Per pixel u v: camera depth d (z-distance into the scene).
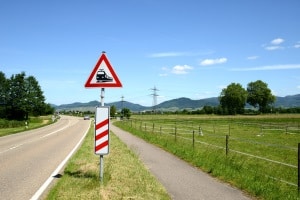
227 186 10.01
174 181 10.60
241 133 44.97
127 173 10.98
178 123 71.62
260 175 11.76
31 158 16.19
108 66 9.41
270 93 189.12
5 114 111.00
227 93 187.38
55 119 101.50
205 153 16.77
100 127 9.39
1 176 11.48
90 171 11.30
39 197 8.59
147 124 60.41
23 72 112.56
